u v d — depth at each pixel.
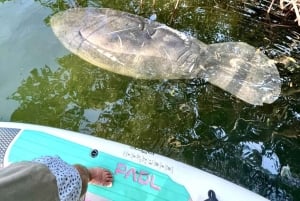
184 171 2.53
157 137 3.05
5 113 3.20
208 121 3.14
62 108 3.24
